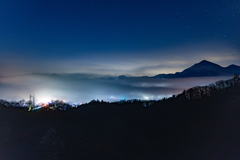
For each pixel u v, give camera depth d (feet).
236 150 70.69
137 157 78.69
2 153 75.25
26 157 73.36
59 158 74.33
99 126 100.94
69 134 91.76
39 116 113.19
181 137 86.58
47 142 82.84
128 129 97.96
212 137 81.05
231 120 87.45
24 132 91.76
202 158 71.77
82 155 76.74
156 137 90.33
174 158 76.07
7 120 102.47
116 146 84.58
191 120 96.37
